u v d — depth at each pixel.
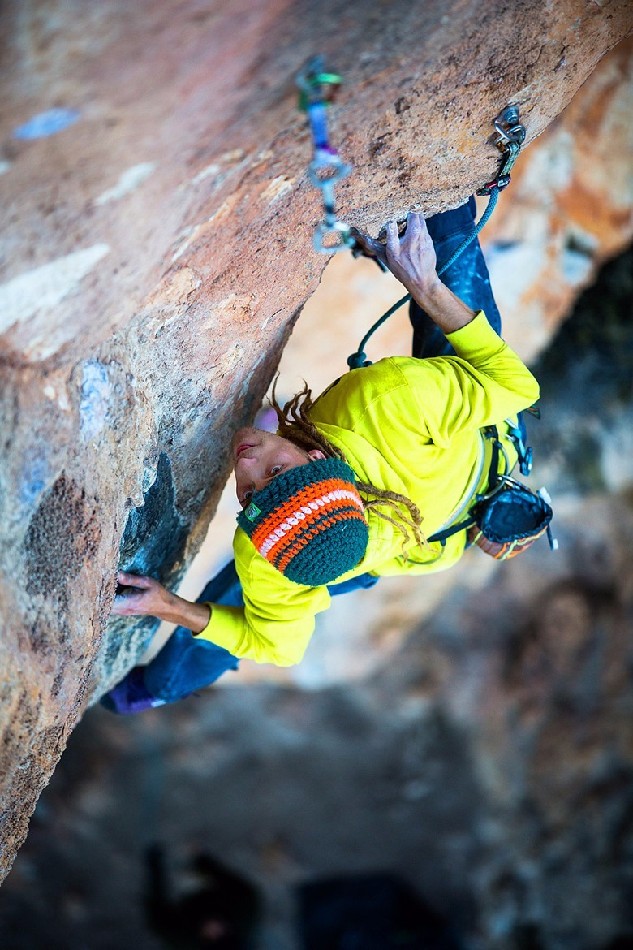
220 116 1.32
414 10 1.40
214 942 7.73
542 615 7.51
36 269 1.33
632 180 4.17
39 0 0.99
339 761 7.94
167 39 1.11
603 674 7.56
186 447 2.19
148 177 1.33
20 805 1.88
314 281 2.23
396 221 2.19
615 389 6.62
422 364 2.13
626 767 7.79
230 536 4.36
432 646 7.74
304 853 7.90
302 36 1.27
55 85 1.08
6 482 1.53
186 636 2.53
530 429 6.73
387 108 1.76
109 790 7.89
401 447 2.07
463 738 7.85
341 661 6.80
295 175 1.73
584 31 1.93
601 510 7.02
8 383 1.49
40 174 1.20
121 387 1.78
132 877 7.81
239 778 7.95
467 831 7.85
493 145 2.09
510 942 7.74
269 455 1.93
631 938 7.80
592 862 7.81
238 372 2.19
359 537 1.81
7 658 1.59
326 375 4.28
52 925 7.67
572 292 4.61
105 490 1.81
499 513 2.28
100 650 2.35
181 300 1.80
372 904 7.81
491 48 1.79
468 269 2.47
